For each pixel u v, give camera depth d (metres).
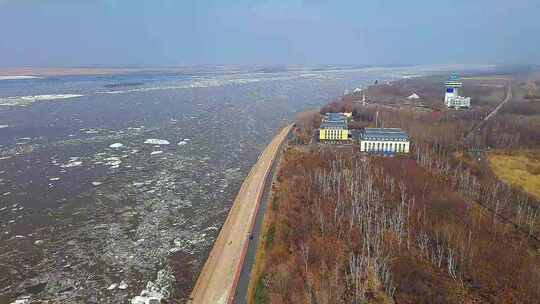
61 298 61.50
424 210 79.88
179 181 109.94
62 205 93.38
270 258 67.94
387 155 123.25
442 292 57.06
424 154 120.88
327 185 95.62
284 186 99.88
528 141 134.50
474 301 55.38
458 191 92.81
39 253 73.56
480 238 70.44
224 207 93.62
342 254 67.94
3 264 69.94
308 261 66.00
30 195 98.56
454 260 64.06
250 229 78.62
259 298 57.97
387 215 80.31
